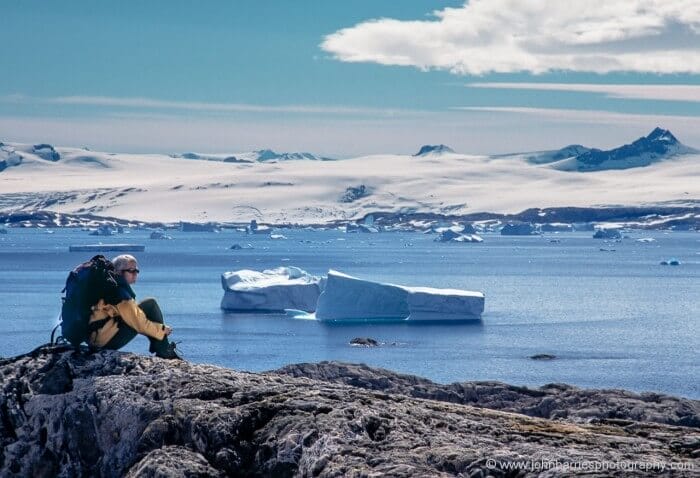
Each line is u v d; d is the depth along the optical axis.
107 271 18.53
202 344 152.62
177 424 16.20
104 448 16.91
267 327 173.62
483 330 172.25
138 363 18.08
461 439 14.73
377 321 181.88
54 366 17.92
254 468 15.25
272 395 16.92
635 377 123.75
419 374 124.50
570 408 37.97
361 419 15.27
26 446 17.16
